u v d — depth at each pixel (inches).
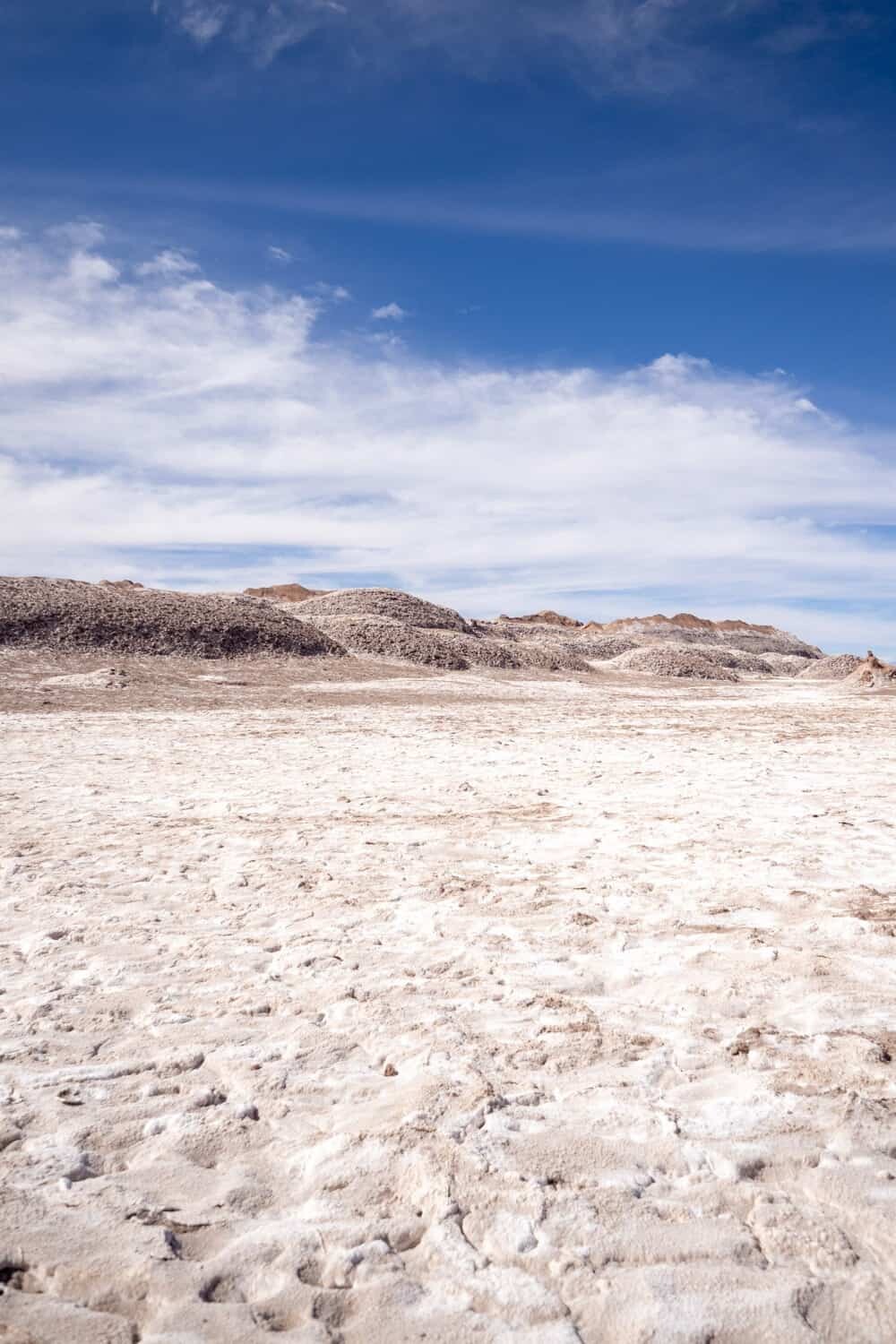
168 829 346.6
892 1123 119.0
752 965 183.0
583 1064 140.9
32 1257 95.1
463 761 589.3
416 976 184.1
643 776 490.0
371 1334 83.6
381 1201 105.4
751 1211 100.7
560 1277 90.4
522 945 201.6
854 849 285.0
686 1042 147.8
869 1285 87.6
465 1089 131.8
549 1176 108.7
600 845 302.8
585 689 2047.2
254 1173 113.0
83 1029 159.8
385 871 273.3
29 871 278.1
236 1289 90.4
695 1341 81.0
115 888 258.1
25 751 663.8
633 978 179.5
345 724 977.5
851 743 699.4
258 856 296.7
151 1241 97.5
